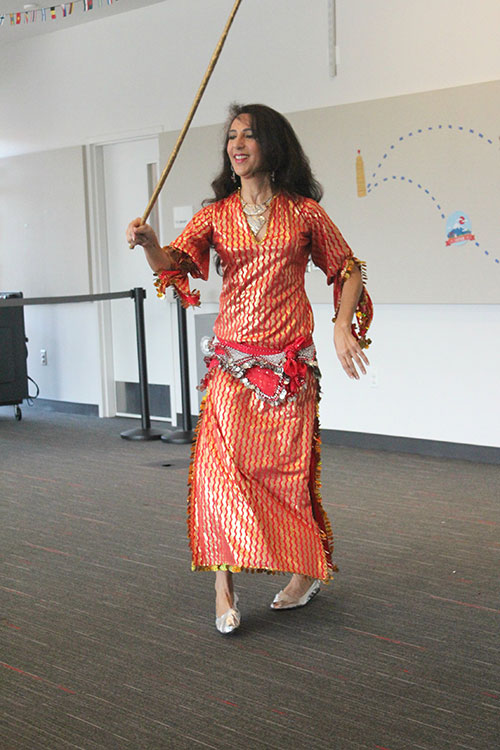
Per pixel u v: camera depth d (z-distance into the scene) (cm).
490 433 495
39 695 225
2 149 732
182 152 601
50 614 280
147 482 459
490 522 374
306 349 259
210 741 200
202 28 589
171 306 635
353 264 259
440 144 489
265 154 251
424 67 496
